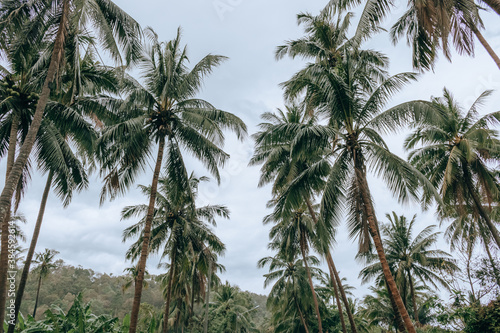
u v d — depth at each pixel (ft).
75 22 35.40
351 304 130.62
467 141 53.06
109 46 40.78
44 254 146.61
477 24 36.32
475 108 58.59
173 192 58.44
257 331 169.07
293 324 122.72
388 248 103.14
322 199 43.73
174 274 98.94
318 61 59.82
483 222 58.75
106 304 288.51
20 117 44.09
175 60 55.52
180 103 55.26
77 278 342.64
